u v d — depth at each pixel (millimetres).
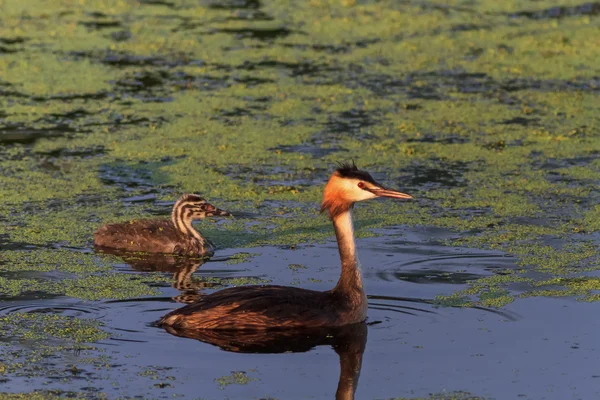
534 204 16266
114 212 15992
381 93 23000
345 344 11039
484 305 12148
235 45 26859
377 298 12414
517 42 27297
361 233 14945
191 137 19922
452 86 23562
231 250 14406
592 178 17594
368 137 19984
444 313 11898
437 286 12812
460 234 14891
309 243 14633
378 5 31453
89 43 26688
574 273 13281
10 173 17734
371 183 11711
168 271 13500
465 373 10273
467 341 11094
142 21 29203
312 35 27938
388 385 10000
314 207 16250
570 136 20016
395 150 19188
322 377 10164
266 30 28359
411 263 13688
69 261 13836
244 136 19984
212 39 27375
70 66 24688
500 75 24422
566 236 14766
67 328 11312
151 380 10016
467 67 25062
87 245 14602
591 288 12719
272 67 25016
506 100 22516
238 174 17859
